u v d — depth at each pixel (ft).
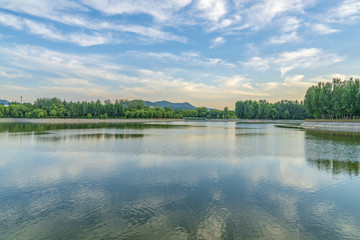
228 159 86.02
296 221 39.01
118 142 134.51
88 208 43.19
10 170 68.59
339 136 177.47
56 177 61.82
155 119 608.60
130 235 34.37
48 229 35.99
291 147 118.11
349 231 36.11
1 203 45.32
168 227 36.63
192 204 45.09
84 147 113.29
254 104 634.02
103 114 571.69
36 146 115.85
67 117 537.24
